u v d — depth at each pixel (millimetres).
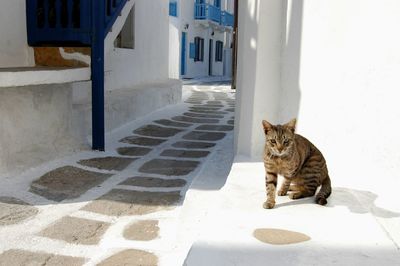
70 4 6832
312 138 5199
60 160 6344
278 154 3545
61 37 6957
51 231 4039
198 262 2621
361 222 3303
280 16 5539
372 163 4449
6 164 5438
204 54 32719
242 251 2770
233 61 12938
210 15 30484
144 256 3588
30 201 4773
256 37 5535
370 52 4480
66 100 6785
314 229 3152
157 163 6586
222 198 3877
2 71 5371
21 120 5723
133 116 9883
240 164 5262
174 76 19672
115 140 7996
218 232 3072
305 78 5293
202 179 5512
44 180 5473
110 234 4020
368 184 4363
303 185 3891
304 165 3844
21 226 4117
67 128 6852
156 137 8477
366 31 4531
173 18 25906
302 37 5309
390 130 4285
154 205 4801
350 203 3758
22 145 5762
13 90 5582
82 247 3746
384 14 4344
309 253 2756
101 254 3623
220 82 26984
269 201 3629
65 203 4770
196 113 11977
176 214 4535
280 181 4516
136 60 12219
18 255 3564
